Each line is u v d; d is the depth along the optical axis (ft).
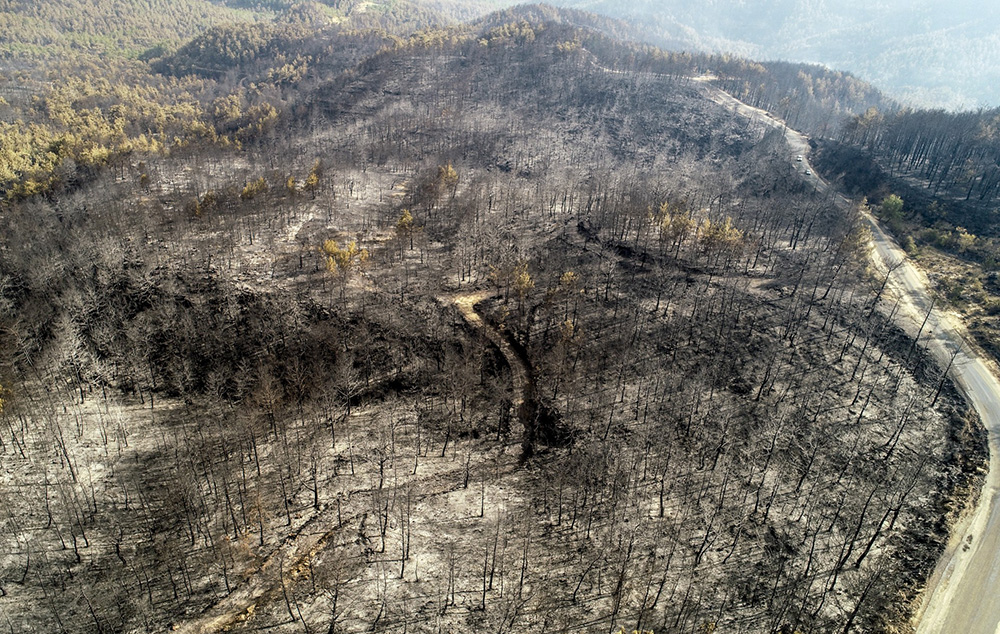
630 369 357.20
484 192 563.89
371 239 480.64
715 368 352.28
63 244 437.58
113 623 230.89
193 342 368.68
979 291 416.46
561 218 520.42
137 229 452.35
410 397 354.95
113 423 331.57
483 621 230.68
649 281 426.10
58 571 248.73
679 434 315.37
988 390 335.88
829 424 314.96
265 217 488.85
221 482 295.28
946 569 243.40
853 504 274.57
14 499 279.69
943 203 532.73
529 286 393.91
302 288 400.88
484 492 294.87
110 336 367.66
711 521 268.82
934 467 290.76
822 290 416.05
